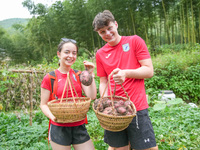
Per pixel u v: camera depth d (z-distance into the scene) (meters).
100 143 2.70
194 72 5.85
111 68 1.86
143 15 13.52
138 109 1.71
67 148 1.71
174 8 15.09
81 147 1.76
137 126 1.60
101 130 3.24
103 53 1.93
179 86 5.75
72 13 14.35
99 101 1.52
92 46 15.41
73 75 1.82
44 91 1.77
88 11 14.09
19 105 3.93
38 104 4.25
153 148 1.71
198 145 2.58
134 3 12.56
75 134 1.73
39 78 4.12
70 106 1.47
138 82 1.75
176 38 20.16
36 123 3.59
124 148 1.90
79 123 1.73
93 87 1.82
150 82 5.90
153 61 7.11
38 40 19.55
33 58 24.05
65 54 1.72
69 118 1.50
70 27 15.86
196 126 3.23
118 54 1.80
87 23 14.07
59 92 1.72
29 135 3.02
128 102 1.53
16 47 23.70
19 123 3.63
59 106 1.47
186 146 2.62
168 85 6.08
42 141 2.87
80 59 6.18
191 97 5.84
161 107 3.97
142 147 1.71
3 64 3.46
